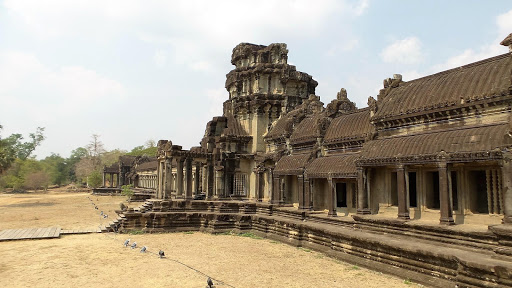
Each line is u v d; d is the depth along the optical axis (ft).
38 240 85.71
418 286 47.26
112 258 65.92
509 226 42.24
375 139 70.08
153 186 223.10
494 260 40.68
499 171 51.34
